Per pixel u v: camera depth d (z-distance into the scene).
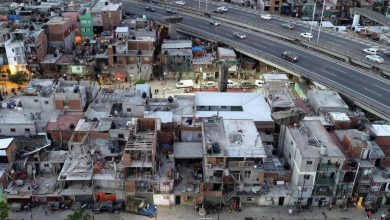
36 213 73.19
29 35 118.75
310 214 74.50
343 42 137.12
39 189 74.25
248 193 73.56
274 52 128.25
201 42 143.75
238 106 94.06
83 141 77.38
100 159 76.25
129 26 144.62
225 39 138.88
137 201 74.19
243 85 119.75
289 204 76.12
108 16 145.50
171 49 128.88
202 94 97.88
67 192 73.44
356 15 164.00
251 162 71.12
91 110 89.81
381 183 73.62
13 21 134.75
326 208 75.88
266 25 151.25
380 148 76.88
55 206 73.62
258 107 93.00
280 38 145.00
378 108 93.31
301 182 73.06
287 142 78.62
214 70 124.19
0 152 74.50
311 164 70.88
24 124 84.00
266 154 77.06
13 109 90.12
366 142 74.19
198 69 124.12
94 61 122.25
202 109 93.56
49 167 77.50
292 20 159.00
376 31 152.88
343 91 101.38
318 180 72.56
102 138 80.00
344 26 163.88
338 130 83.38
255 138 75.19
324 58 123.94
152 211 73.56
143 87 101.19
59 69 121.44
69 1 166.25
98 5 153.25
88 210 74.06
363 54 126.69
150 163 72.75
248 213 74.56
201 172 78.12
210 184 73.19
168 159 79.75
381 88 104.69
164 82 123.31
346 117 85.06
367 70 115.50
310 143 73.44
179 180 76.75
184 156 79.12
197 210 74.62
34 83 96.31
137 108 88.25
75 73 121.56
